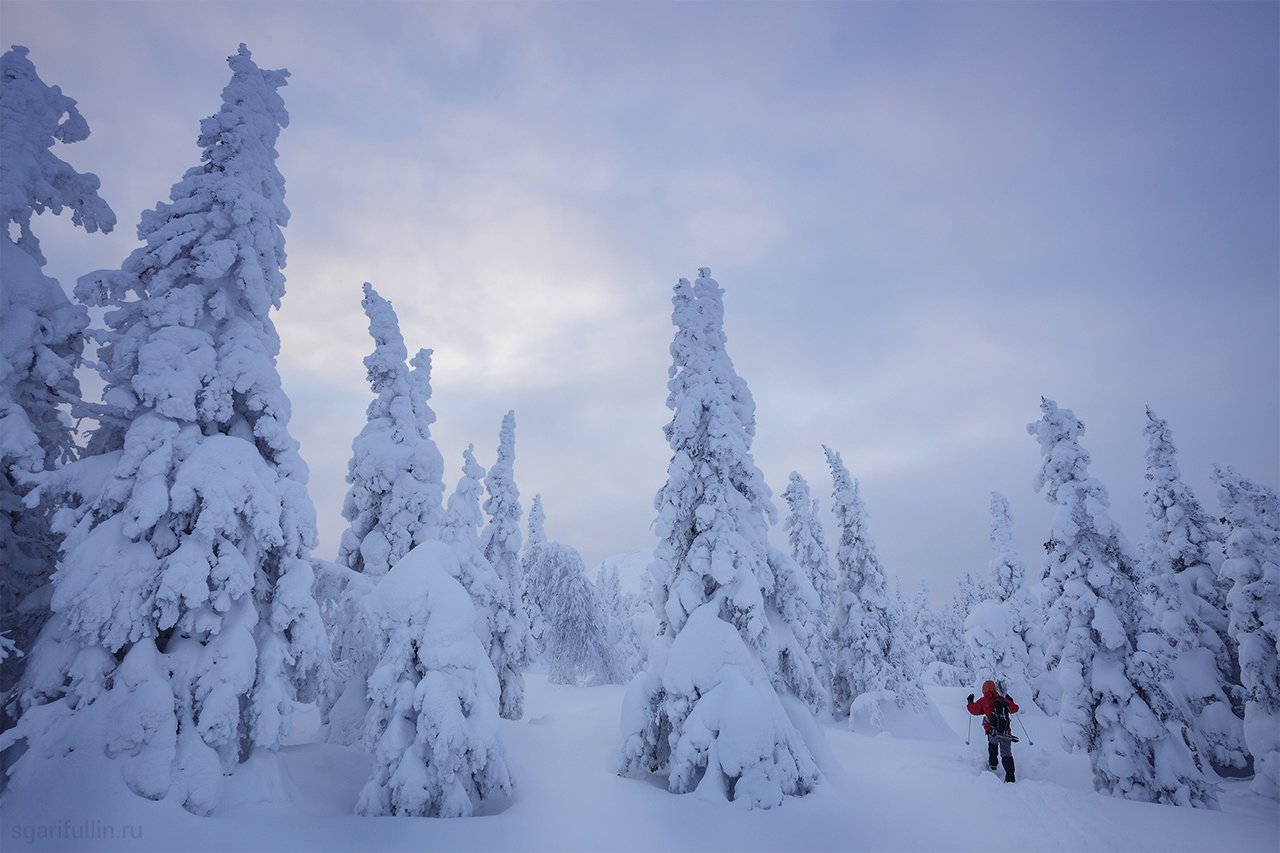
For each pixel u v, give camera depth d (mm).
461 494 27844
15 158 13594
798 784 12656
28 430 11461
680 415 16656
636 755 14656
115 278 12719
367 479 21375
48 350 12648
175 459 11875
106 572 10602
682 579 16031
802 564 34094
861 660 29703
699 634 14727
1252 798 15141
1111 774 13969
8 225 13586
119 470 11266
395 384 22641
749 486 17047
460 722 11523
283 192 15359
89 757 9617
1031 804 12164
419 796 10914
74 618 10258
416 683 12156
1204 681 19359
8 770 9711
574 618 39281
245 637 11469
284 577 12438
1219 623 20266
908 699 27125
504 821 10805
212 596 11266
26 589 12797
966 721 28031
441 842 9789
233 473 11898
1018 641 30359
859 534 31703
